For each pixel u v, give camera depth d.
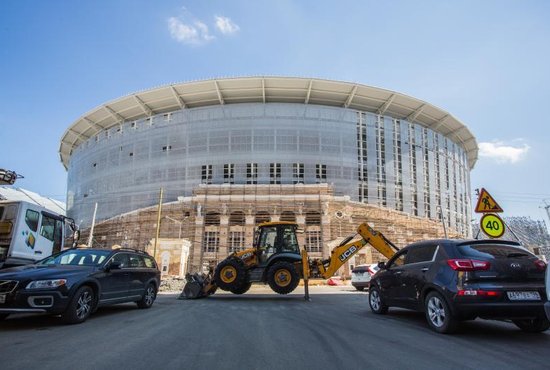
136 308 11.29
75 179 65.12
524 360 5.07
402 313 10.00
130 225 49.59
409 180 53.53
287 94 52.16
